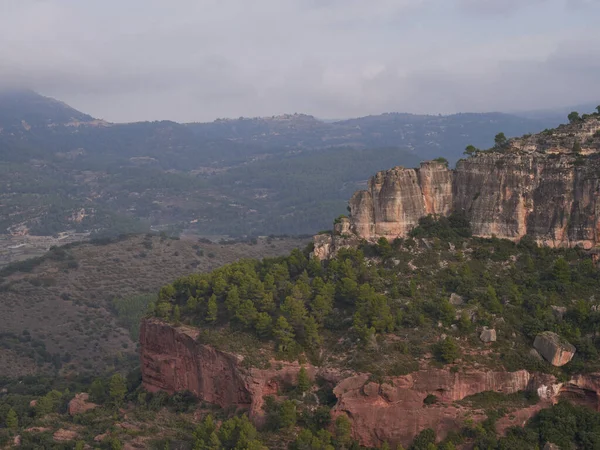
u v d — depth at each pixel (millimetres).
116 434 99250
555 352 85312
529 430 80750
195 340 101312
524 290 97875
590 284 97125
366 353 88375
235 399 95625
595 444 78688
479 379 84062
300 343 96062
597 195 101375
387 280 103750
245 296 106062
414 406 83250
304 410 87062
